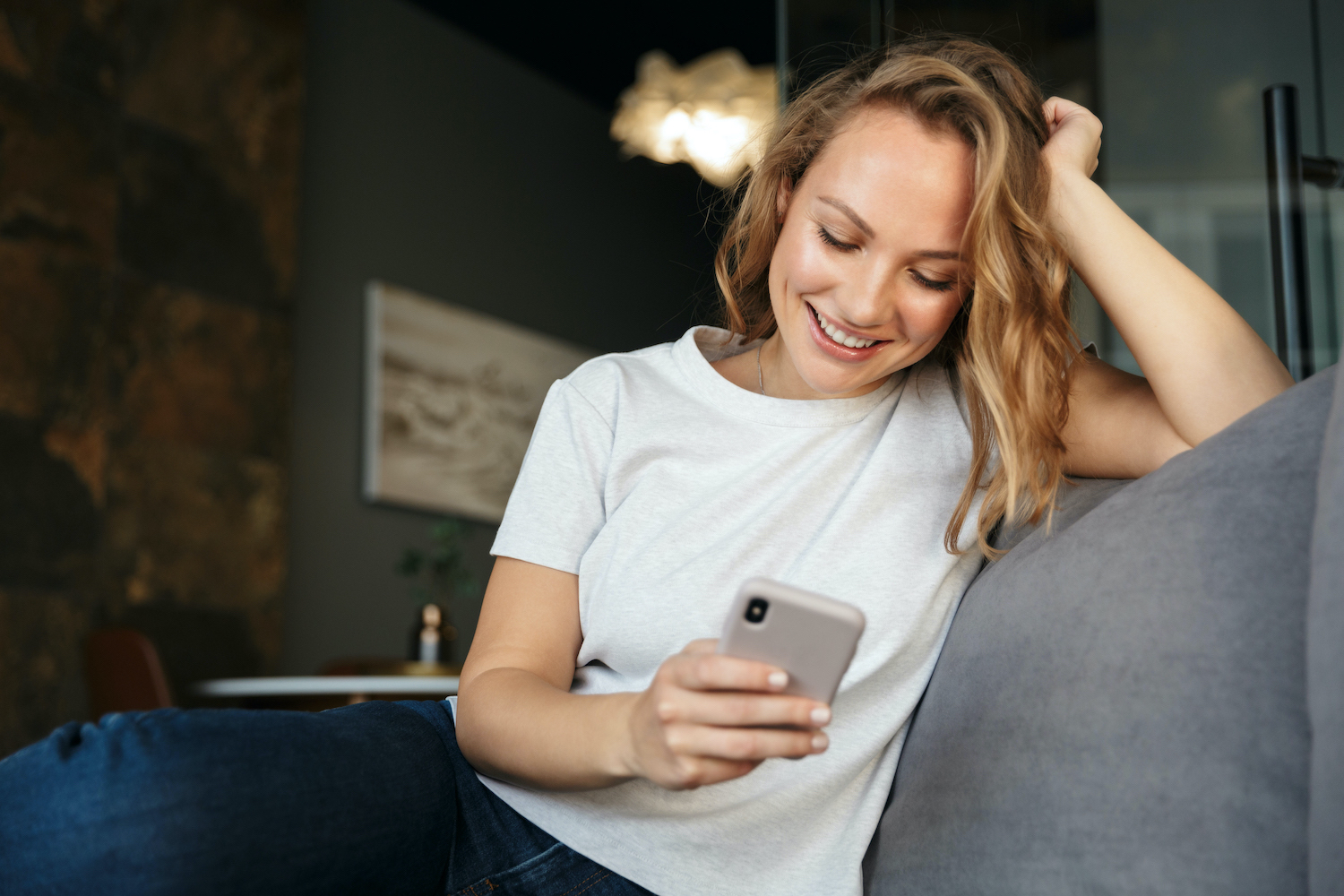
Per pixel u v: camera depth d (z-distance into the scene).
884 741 0.86
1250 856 0.57
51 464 3.63
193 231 4.18
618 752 0.68
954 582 0.92
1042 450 0.87
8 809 0.66
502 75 5.74
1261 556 0.62
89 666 3.13
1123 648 0.67
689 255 6.76
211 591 4.06
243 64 4.45
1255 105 1.62
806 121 1.04
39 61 3.75
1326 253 1.46
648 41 5.75
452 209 5.35
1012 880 0.69
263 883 0.69
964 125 0.86
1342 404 0.58
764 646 0.60
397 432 4.87
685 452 0.97
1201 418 0.85
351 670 3.06
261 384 4.34
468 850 0.87
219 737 0.70
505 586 0.96
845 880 0.83
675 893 0.84
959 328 1.01
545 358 5.64
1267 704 0.59
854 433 0.96
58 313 3.71
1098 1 1.78
